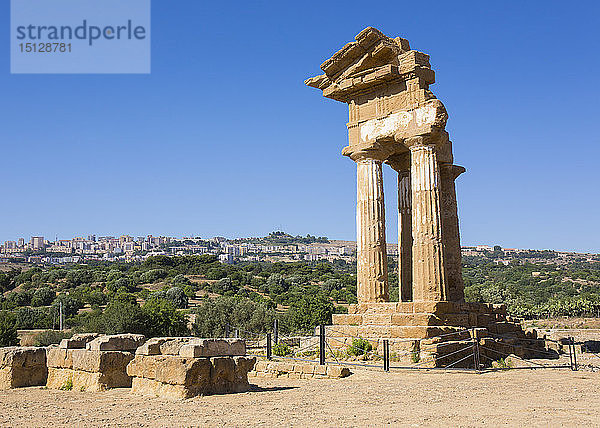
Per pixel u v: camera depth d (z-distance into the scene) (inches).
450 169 1277.1
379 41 1141.1
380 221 1153.4
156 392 592.7
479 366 868.0
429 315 967.6
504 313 1242.0
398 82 1135.0
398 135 1106.7
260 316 2760.8
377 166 1166.3
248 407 518.9
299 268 7308.1
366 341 983.6
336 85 1211.9
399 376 794.8
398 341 931.3
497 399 565.6
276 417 465.7
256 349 1182.3
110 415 486.0
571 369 895.1
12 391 678.5
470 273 7126.0
